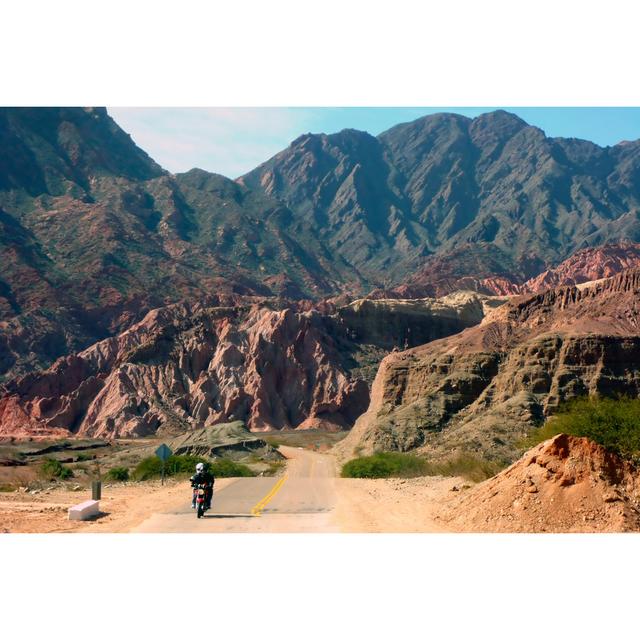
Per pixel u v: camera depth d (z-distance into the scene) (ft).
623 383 229.25
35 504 89.15
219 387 555.69
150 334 623.36
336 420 534.37
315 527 68.64
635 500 60.39
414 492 97.50
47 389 605.31
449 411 251.39
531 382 237.66
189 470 167.73
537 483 63.10
